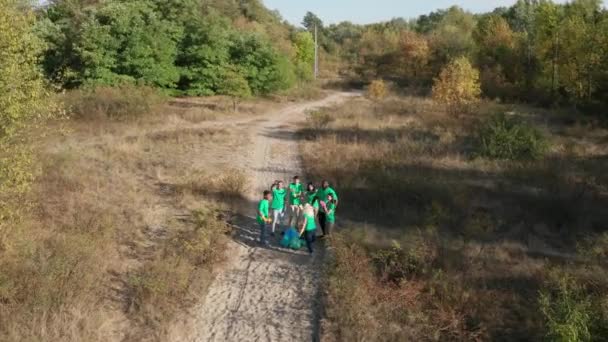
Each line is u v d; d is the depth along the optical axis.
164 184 16.41
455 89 29.33
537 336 8.40
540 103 39.06
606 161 19.75
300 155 21.25
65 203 13.48
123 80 31.62
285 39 71.06
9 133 9.48
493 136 20.23
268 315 9.35
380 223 13.44
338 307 9.14
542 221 13.82
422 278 10.24
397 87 50.25
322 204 12.17
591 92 34.69
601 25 35.31
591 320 8.08
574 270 10.53
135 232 12.30
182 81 37.69
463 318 8.91
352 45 92.31
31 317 8.16
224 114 31.20
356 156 19.64
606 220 13.81
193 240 11.45
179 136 23.20
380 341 8.30
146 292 9.38
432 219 13.05
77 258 10.03
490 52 52.00
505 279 10.45
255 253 11.91
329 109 34.84
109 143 20.95
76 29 31.92
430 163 18.81
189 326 8.88
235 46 40.34
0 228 10.00
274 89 42.38
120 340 8.28
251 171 18.62
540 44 41.56
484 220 13.47
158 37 33.56
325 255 11.82
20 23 9.66
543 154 19.98
